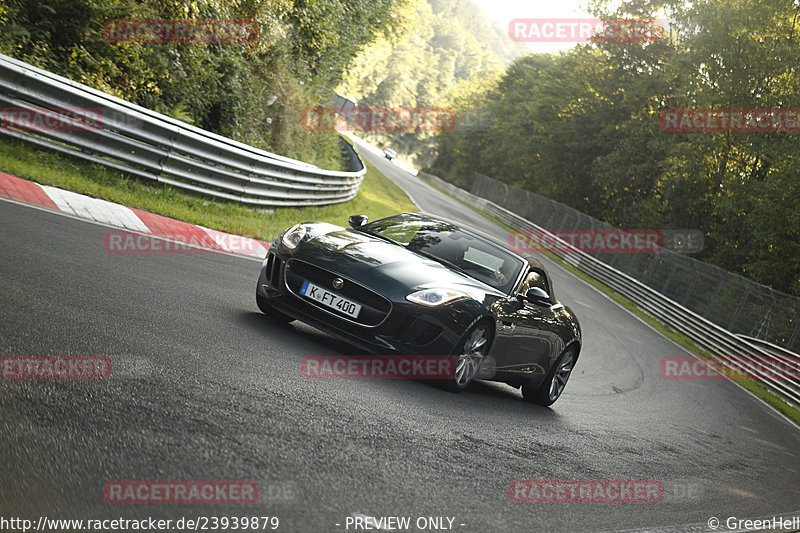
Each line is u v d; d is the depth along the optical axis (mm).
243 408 3494
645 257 28703
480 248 6316
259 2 17125
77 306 4375
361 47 32031
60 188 8422
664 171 37250
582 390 8367
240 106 16609
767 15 30391
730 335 19297
